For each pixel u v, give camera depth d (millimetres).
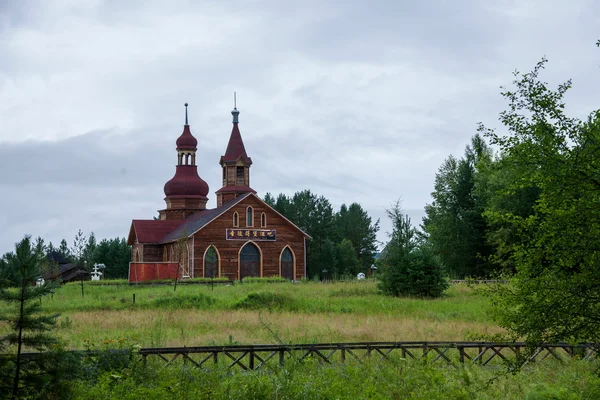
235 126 79625
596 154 12023
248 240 68500
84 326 27734
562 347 20891
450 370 18000
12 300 10992
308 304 36906
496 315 12992
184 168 84500
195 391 13734
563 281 12117
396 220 45969
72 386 12117
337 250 103750
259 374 16422
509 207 58531
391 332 26156
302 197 112500
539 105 12250
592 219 11984
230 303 36875
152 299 38656
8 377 11008
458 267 68438
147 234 79438
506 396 15219
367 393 13570
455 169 76062
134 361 16672
